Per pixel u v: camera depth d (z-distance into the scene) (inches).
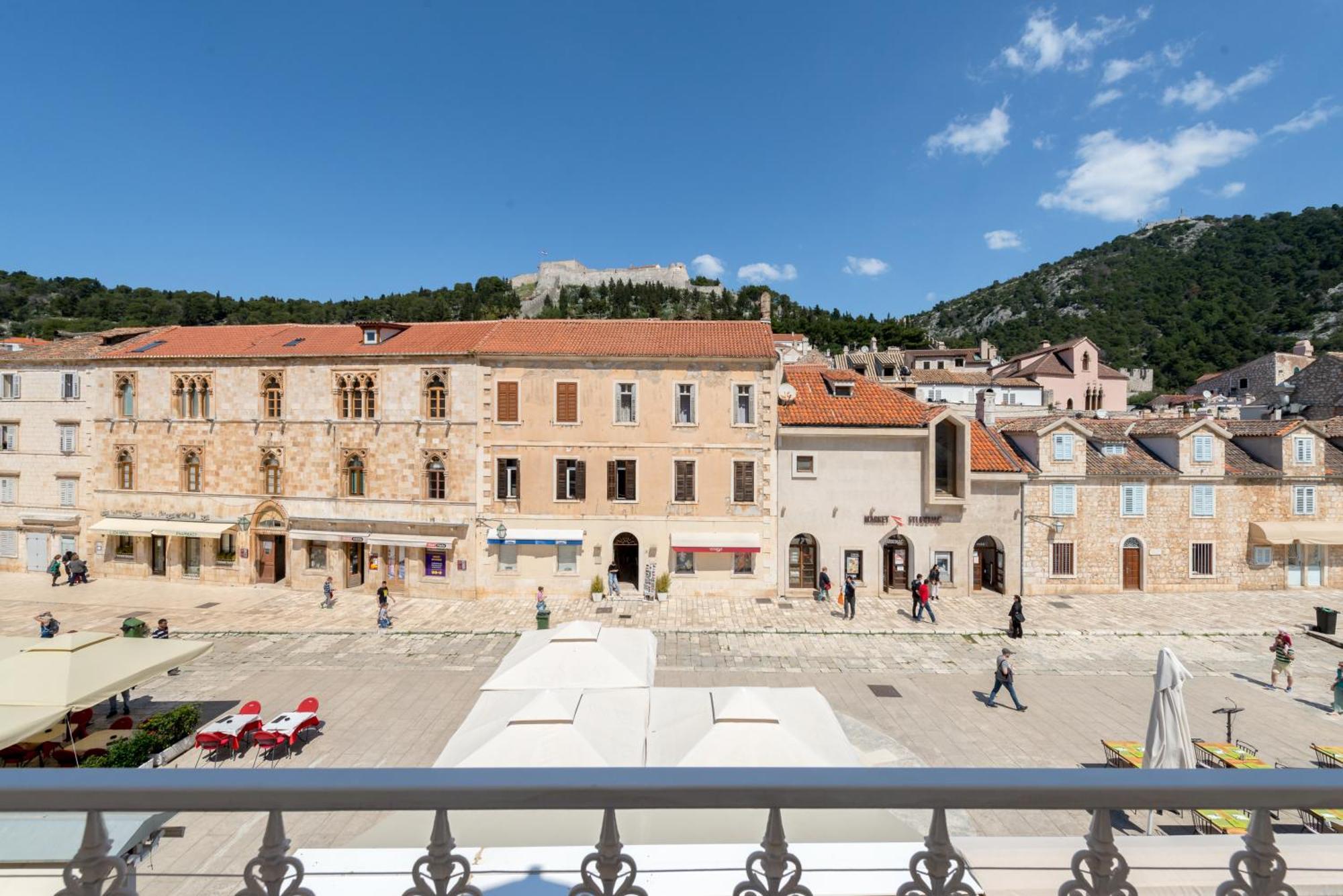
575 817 259.3
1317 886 148.6
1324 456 1429.6
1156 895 158.4
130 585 1444.4
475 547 1344.7
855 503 1353.3
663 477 1342.3
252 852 491.8
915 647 1047.6
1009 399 2908.5
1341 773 109.1
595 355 1331.2
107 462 1492.4
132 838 163.5
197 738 686.5
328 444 1402.6
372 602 1320.1
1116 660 989.2
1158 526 1369.3
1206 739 729.6
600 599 1317.7
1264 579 1385.3
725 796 109.5
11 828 156.8
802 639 1088.8
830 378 1483.8
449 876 112.6
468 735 512.7
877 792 110.0
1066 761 680.4
